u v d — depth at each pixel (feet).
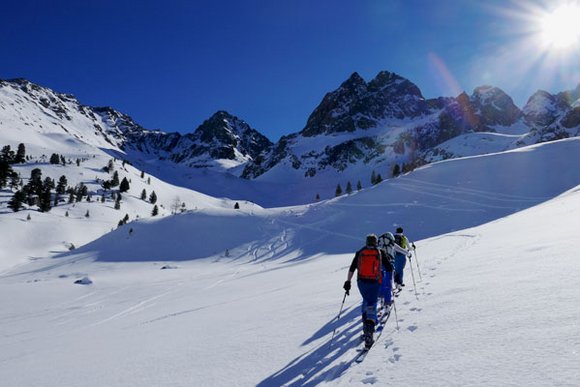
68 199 611.06
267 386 19.36
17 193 525.34
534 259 32.01
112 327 64.39
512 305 20.70
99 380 26.02
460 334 18.75
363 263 25.67
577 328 15.53
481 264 37.22
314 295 44.50
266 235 299.17
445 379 14.62
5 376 33.91
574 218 58.34
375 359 19.22
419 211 278.67
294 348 24.67
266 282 93.25
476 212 256.73
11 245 423.23
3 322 101.55
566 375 12.35
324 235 277.44
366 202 324.60
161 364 26.73
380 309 28.99
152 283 162.61
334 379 18.37
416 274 43.55
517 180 294.05
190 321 47.37
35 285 164.76
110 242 317.63
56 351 44.16
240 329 33.30
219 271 212.23
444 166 356.18
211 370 23.13
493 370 14.16
